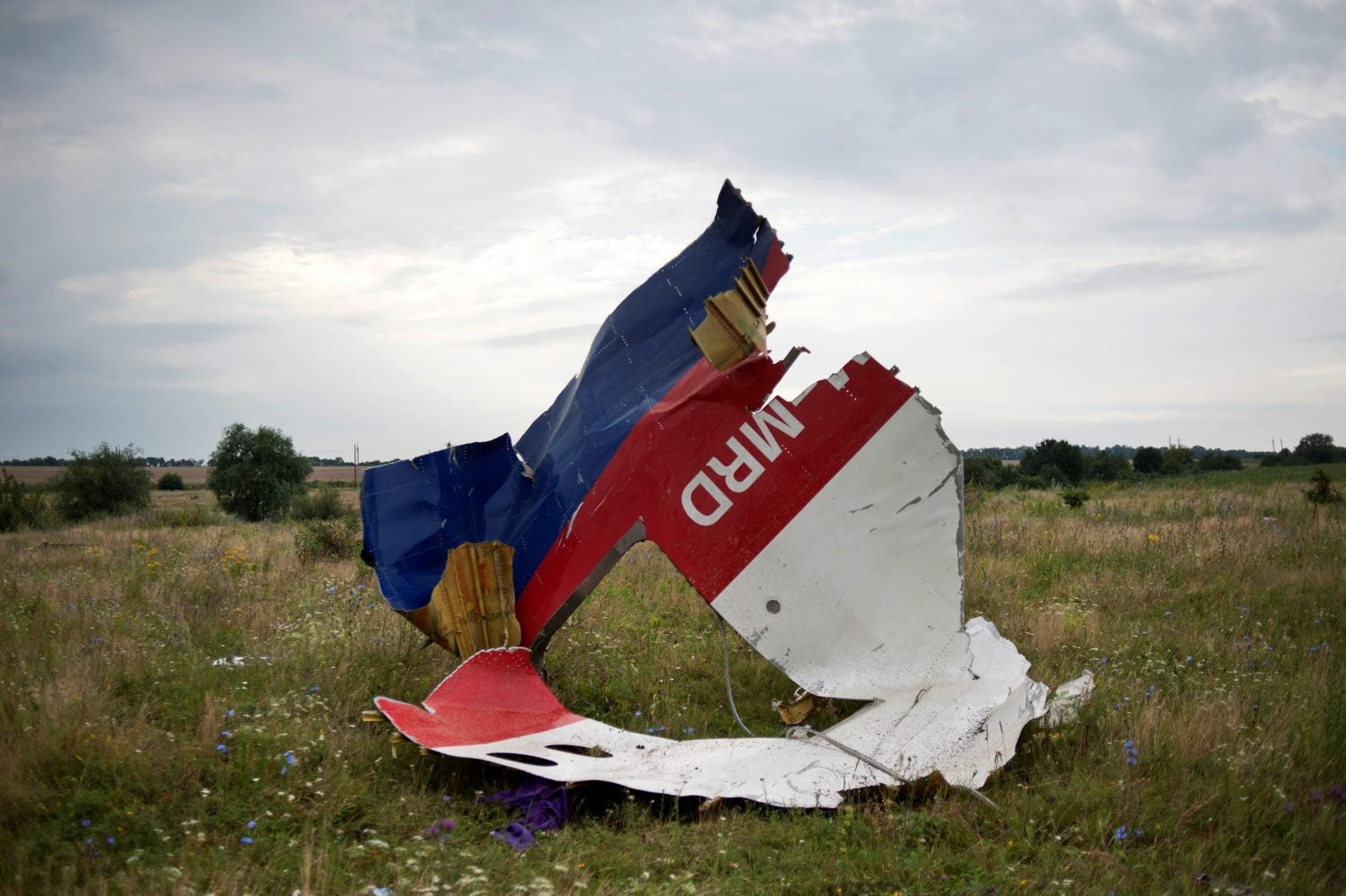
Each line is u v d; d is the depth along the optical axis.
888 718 5.21
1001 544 12.30
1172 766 4.84
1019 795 4.58
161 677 5.88
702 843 4.12
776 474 5.96
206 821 4.08
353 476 110.00
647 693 6.50
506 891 3.62
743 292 6.20
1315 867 3.86
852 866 3.88
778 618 5.82
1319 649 7.16
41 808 4.04
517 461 6.61
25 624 7.06
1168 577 10.43
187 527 23.19
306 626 7.21
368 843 3.92
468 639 5.98
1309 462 75.56
